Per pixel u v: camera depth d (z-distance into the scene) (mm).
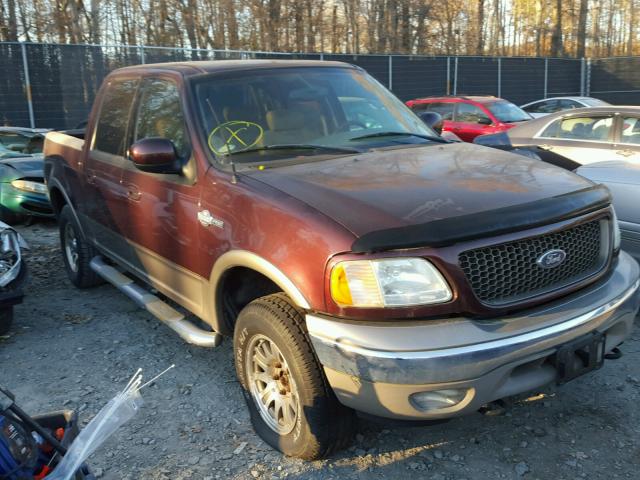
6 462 2186
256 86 4254
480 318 2781
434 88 22219
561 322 2867
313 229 2914
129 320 5328
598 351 3020
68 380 4277
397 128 4449
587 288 3117
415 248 2729
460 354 2654
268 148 3896
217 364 4453
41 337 5016
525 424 3564
